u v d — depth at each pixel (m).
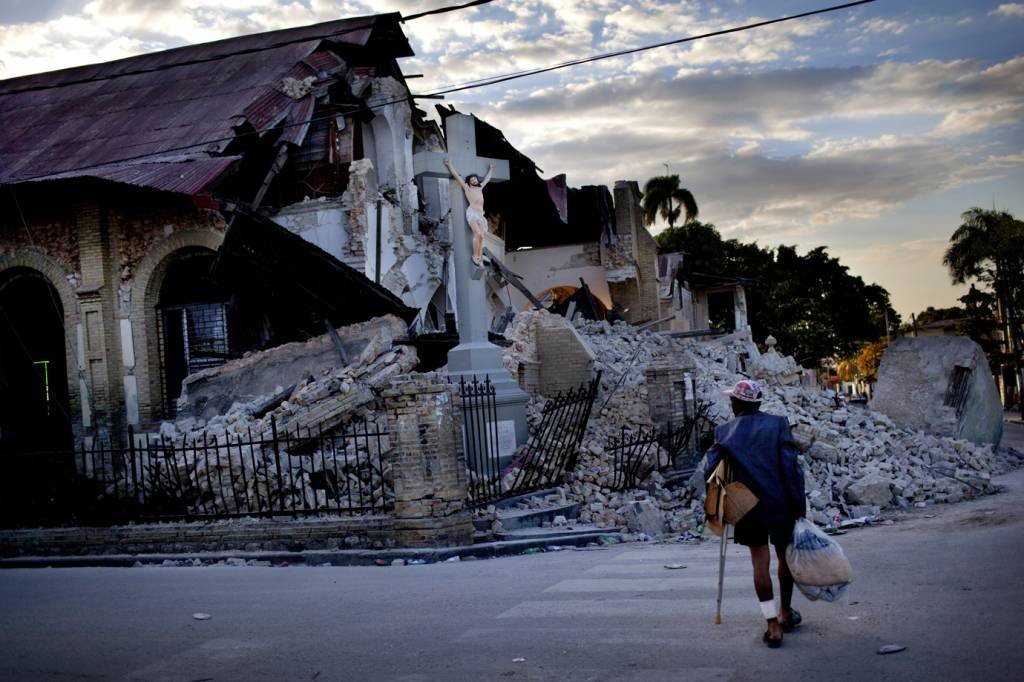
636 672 5.78
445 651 6.73
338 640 7.37
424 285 25.36
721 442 6.50
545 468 15.47
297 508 14.32
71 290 23.84
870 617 6.55
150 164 22.41
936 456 18.14
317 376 19.70
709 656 5.97
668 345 24.81
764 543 6.23
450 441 12.68
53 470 16.14
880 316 90.62
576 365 20.66
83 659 7.35
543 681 5.80
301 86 25.39
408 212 25.44
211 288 23.84
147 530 14.04
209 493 15.20
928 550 9.10
